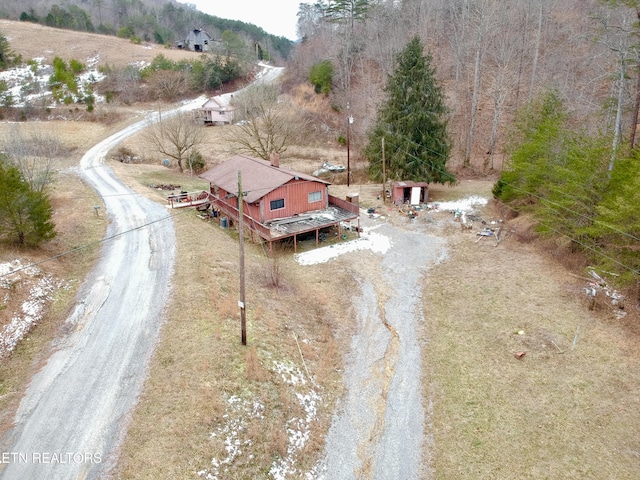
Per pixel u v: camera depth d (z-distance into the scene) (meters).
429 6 64.81
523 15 57.06
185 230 33.50
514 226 35.53
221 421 16.55
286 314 24.38
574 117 41.59
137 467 14.61
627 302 24.89
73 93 76.00
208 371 18.52
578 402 19.08
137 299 23.86
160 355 19.66
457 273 29.92
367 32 70.00
